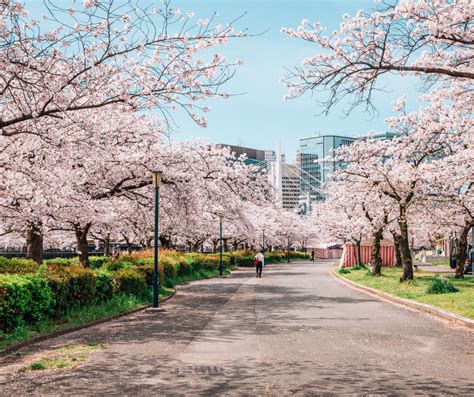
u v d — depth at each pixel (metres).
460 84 14.35
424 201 26.09
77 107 10.84
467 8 10.38
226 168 26.88
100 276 15.67
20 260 20.83
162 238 43.50
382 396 6.22
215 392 6.45
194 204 23.89
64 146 13.30
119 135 20.17
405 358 8.64
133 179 22.08
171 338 10.89
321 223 54.03
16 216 17.58
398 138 23.70
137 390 6.57
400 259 49.72
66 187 18.05
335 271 42.09
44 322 11.88
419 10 10.94
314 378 7.19
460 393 6.36
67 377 7.31
